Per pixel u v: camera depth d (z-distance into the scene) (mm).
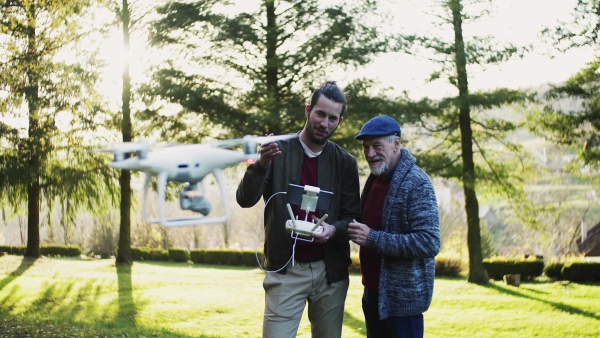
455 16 12586
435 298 11922
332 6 14516
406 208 3086
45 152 11812
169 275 17266
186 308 10672
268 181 3160
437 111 13438
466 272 19609
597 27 11672
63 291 13250
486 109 13609
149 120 16984
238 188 2936
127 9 16438
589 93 12672
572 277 15984
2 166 13648
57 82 9812
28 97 9508
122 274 17375
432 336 8023
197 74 16234
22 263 20922
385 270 3109
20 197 22141
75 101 10328
